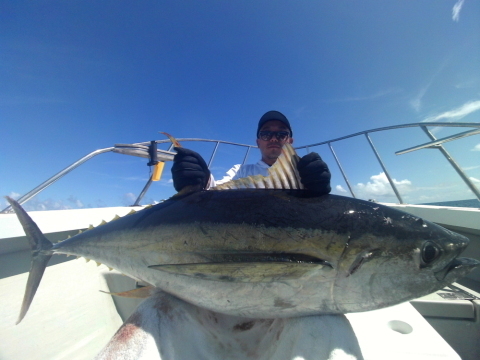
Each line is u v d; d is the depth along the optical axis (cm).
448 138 104
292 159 57
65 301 83
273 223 47
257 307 44
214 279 45
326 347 37
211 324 48
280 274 43
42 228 95
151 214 55
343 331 40
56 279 94
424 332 48
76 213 106
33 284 67
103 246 59
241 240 47
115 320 81
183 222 51
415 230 46
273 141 111
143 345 37
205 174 69
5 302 82
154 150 144
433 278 45
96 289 90
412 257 44
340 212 48
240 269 44
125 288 88
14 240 95
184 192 60
